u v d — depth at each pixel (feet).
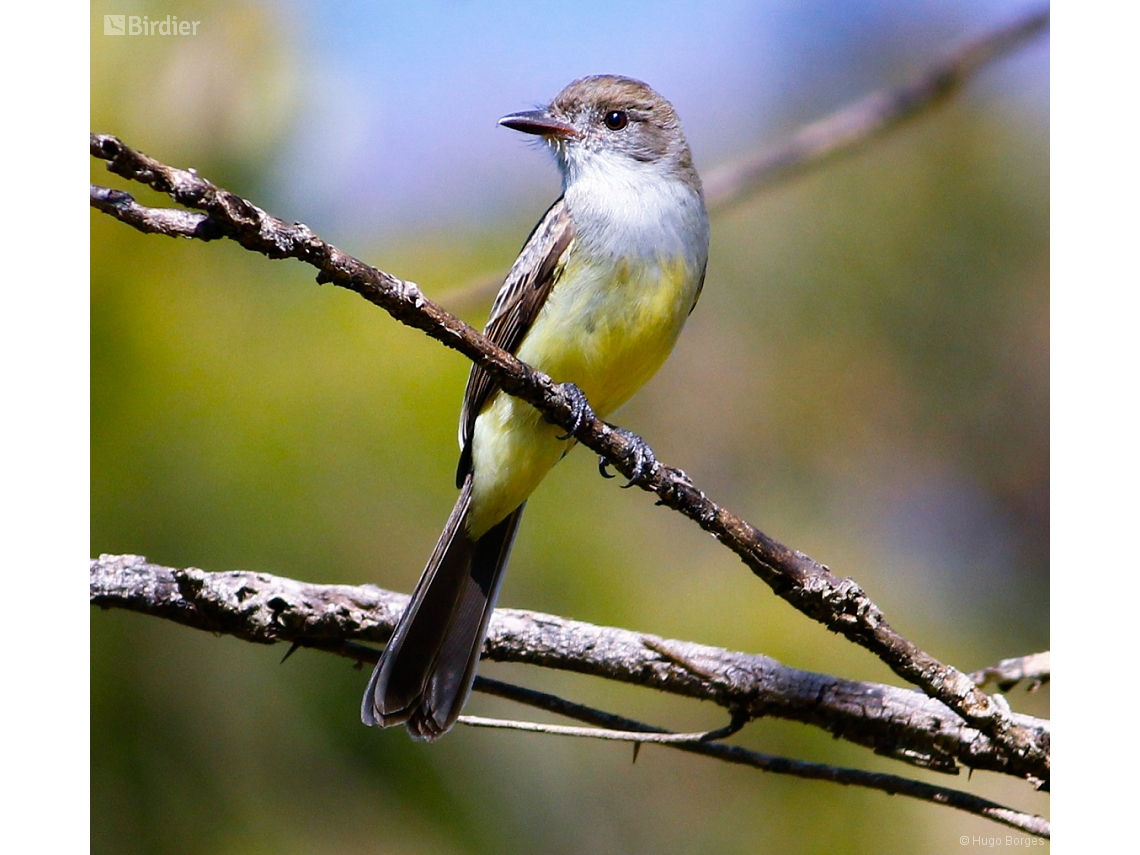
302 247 15.60
